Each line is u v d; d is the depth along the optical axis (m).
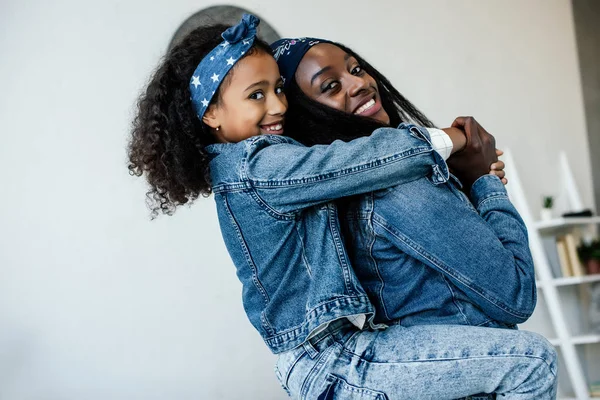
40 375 2.96
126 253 3.14
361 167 1.06
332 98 1.32
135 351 3.10
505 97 4.03
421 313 1.13
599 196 4.11
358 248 1.15
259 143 1.14
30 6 3.14
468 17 4.02
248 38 1.21
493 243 1.08
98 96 3.18
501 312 1.09
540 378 1.02
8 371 2.93
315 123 1.32
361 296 1.08
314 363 1.08
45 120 3.10
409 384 1.03
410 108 1.55
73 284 3.05
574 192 4.01
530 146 4.04
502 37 4.09
